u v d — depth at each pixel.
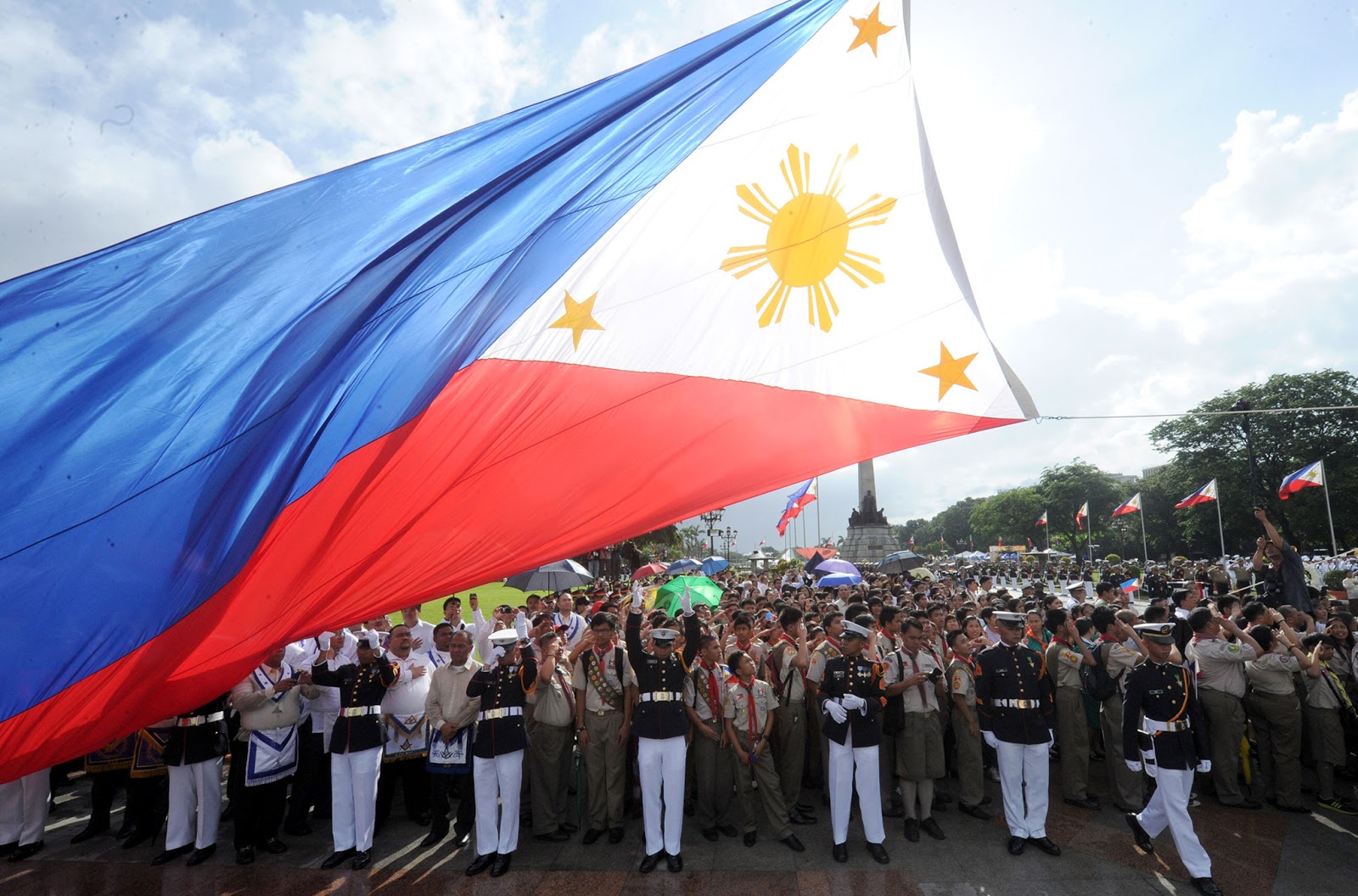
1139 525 77.50
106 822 7.59
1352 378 53.91
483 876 6.33
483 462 4.25
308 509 4.00
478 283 4.46
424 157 4.45
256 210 4.15
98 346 3.78
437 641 7.98
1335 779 8.75
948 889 5.91
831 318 4.78
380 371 4.22
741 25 5.00
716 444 4.48
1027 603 11.56
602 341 4.57
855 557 52.75
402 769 7.94
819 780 8.81
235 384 3.95
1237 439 56.78
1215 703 7.88
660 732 6.44
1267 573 11.46
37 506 3.58
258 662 3.82
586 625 11.22
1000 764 6.83
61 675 3.53
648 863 6.38
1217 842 6.84
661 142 4.81
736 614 8.23
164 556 3.73
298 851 7.07
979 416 4.62
